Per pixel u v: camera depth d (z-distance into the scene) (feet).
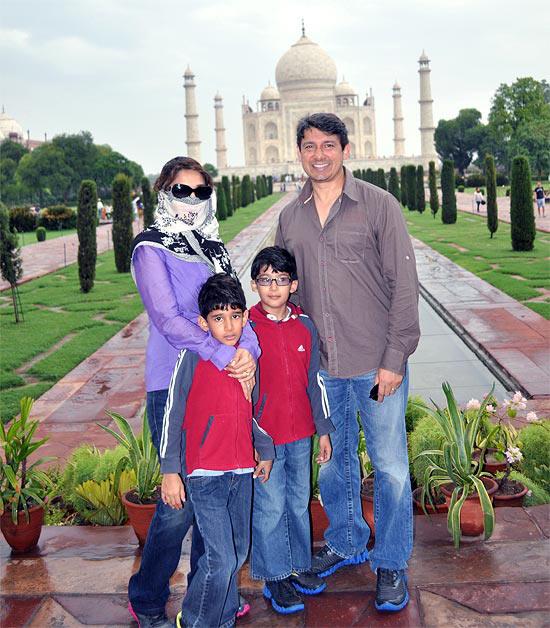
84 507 15.23
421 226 100.83
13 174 278.05
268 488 10.81
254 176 335.26
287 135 344.08
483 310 40.70
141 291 10.13
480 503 12.37
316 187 11.16
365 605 10.74
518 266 57.26
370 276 11.10
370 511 13.39
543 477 16.29
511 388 26.84
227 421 9.73
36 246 108.68
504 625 9.95
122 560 12.21
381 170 168.14
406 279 10.77
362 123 344.08
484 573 11.23
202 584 9.56
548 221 97.76
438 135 297.94
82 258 56.90
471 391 27.02
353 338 11.14
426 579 11.16
